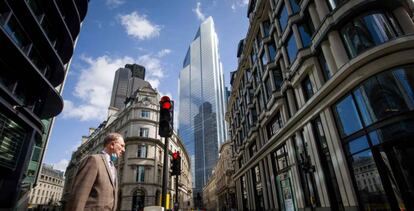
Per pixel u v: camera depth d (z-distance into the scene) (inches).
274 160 703.7
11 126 461.7
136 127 1320.1
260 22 834.2
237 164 1240.8
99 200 82.9
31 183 740.0
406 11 352.5
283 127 591.8
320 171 438.6
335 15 399.5
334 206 402.9
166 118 192.5
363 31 361.4
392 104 298.8
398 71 301.4
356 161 350.6
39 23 525.3
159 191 1228.5
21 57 470.0
